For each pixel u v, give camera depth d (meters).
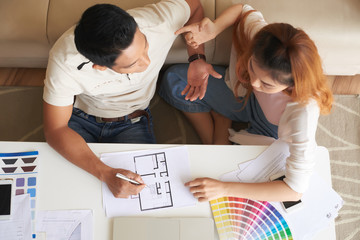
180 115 1.72
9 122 1.68
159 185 1.01
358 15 1.38
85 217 0.98
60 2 1.39
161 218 0.98
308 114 0.96
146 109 1.47
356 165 1.69
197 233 0.97
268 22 1.37
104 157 1.04
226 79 1.44
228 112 1.56
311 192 1.02
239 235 0.98
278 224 0.98
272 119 1.23
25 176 1.01
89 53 0.85
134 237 0.96
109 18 0.80
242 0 1.38
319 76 0.92
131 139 1.39
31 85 1.73
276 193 0.98
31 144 1.05
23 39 1.44
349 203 1.64
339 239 1.59
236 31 1.28
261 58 0.90
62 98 1.04
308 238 0.98
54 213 0.98
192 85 1.28
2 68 1.75
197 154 1.05
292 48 0.86
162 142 1.69
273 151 1.05
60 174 1.02
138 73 1.13
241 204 1.00
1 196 0.98
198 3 1.24
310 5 1.38
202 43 1.30
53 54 0.98
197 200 1.00
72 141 1.05
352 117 1.75
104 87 1.13
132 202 1.00
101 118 1.38
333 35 1.39
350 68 1.63
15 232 0.96
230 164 1.04
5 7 1.39
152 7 1.11
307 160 0.96
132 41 0.85
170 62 1.60
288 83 0.93
